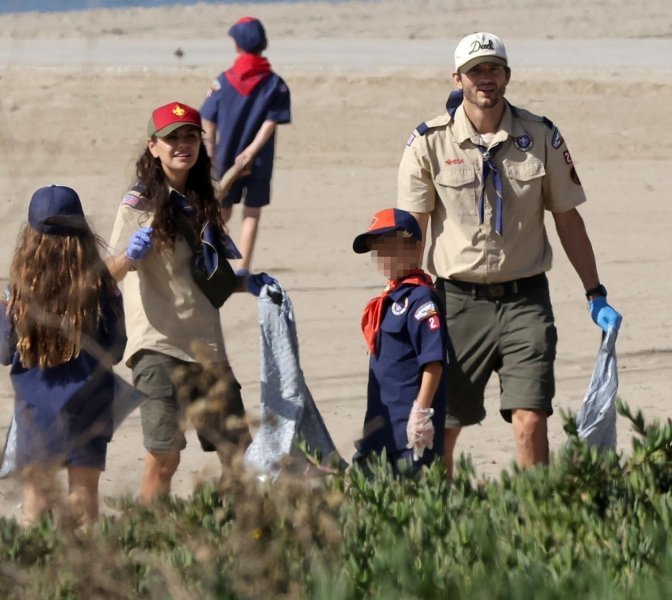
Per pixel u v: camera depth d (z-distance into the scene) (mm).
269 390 22391
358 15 120312
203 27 108500
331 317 38594
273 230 48969
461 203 23422
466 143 23469
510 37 112250
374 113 75562
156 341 22250
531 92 83000
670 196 55844
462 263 23547
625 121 74125
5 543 15812
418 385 21984
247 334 34719
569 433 19250
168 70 86438
